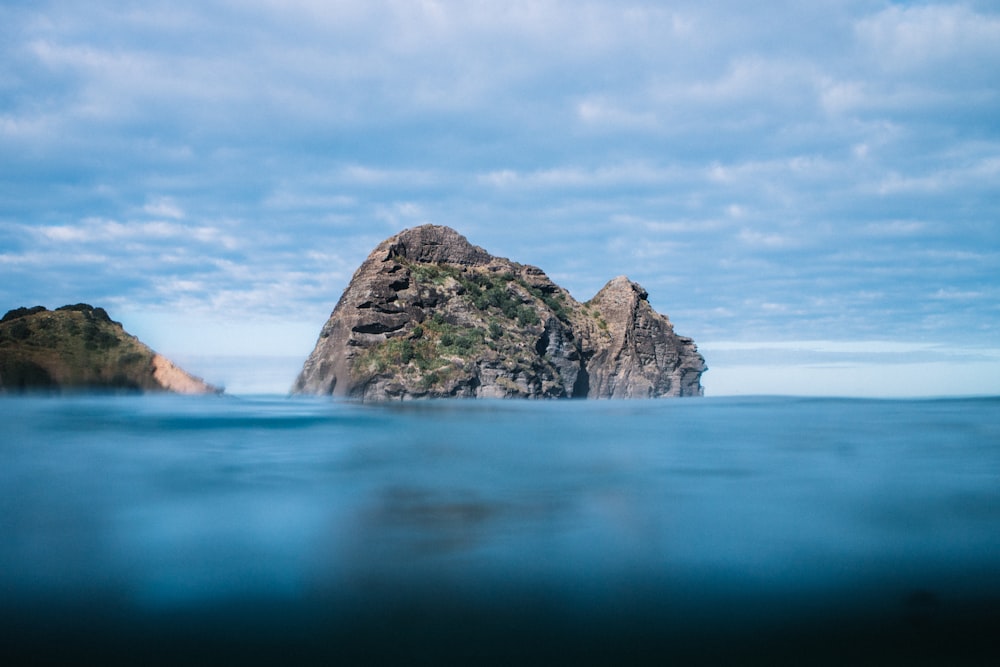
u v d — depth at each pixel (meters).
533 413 76.44
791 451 40.97
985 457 38.03
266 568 19.38
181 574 18.66
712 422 61.44
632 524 23.61
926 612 16.05
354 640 14.57
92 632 14.87
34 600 16.98
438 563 19.66
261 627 15.57
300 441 46.06
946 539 21.70
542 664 13.62
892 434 50.06
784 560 19.52
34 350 81.00
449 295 132.88
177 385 85.38
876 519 24.03
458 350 122.00
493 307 135.25
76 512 25.53
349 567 19.12
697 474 33.34
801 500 27.03
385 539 21.78
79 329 85.50
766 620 15.70
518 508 26.34
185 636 15.11
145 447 42.72
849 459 37.53
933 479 31.91
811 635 14.98
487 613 16.20
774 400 103.00
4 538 22.08
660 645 14.46
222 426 54.53
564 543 21.33
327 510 25.89
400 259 136.12
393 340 122.94
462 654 14.13
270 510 26.22
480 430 54.81
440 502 27.41
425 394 115.38
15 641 14.70
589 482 31.27
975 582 17.88
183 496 28.28
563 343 139.00
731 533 22.52
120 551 20.59
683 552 21.05
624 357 149.38
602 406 94.75
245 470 34.75
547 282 155.38
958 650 14.23
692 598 17.05
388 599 16.98
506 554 20.55
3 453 39.03
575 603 16.62
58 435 46.22
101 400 75.69
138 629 15.34
